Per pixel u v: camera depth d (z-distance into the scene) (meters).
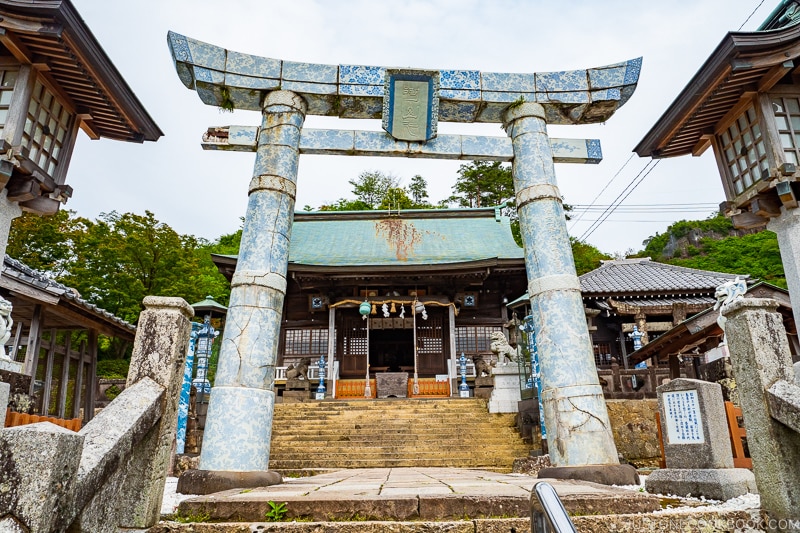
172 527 3.34
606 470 6.15
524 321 12.87
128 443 3.23
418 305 20.89
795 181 7.24
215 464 5.93
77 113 7.81
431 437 12.48
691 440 4.84
